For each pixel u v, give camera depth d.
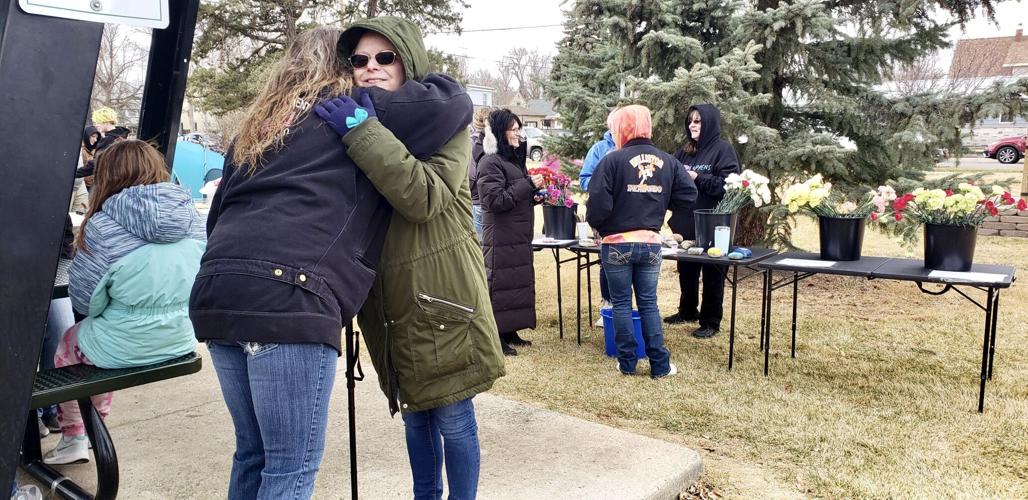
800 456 2.92
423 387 1.80
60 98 1.25
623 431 2.98
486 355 1.83
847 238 3.73
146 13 1.32
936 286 6.11
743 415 3.37
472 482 1.96
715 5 6.12
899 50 5.93
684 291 5.16
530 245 4.50
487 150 4.34
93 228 2.19
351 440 2.03
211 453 2.82
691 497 2.60
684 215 4.75
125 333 2.17
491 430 3.01
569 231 4.80
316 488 2.50
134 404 3.37
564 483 2.52
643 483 2.51
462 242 1.81
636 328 4.33
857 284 6.28
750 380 3.88
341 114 1.55
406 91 1.64
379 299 1.79
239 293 1.46
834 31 5.87
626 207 3.78
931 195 3.39
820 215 3.81
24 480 2.60
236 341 1.49
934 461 2.84
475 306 1.81
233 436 2.98
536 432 2.98
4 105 1.20
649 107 5.73
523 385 3.88
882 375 3.91
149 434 3.01
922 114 5.76
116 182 2.25
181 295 2.26
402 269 1.74
